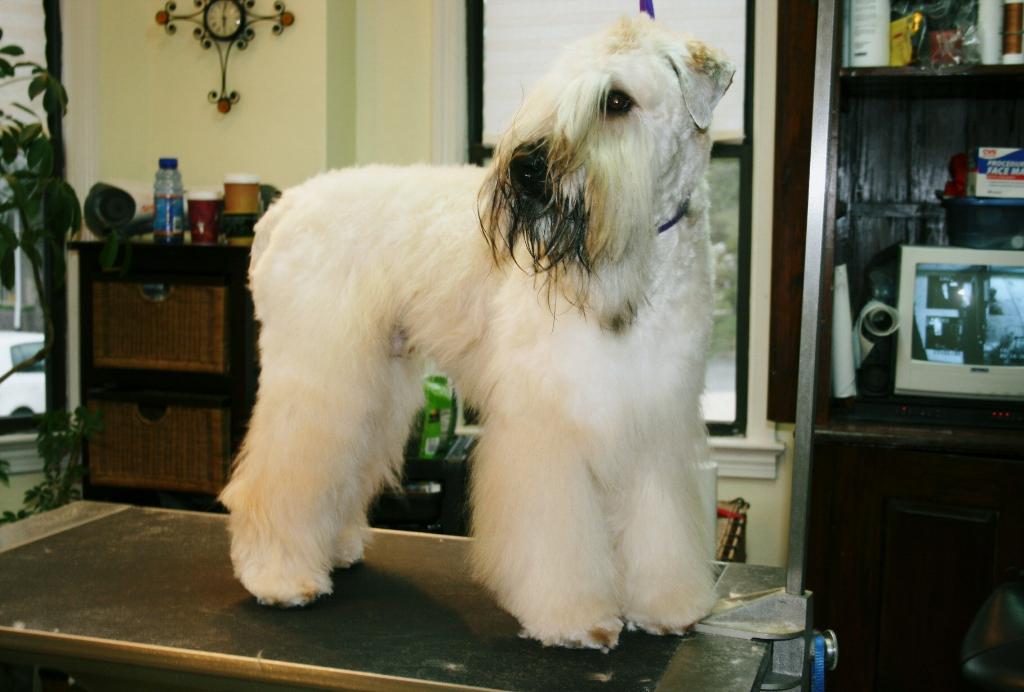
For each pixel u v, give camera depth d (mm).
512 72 3738
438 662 1621
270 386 1940
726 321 3637
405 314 1933
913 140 3270
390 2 3764
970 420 2906
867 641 2838
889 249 3211
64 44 3584
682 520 1733
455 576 2080
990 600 1848
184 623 1799
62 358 3693
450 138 3727
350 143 3811
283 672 1608
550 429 1626
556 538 1643
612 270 1575
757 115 3457
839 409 3049
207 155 3738
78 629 1768
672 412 1662
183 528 2391
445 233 1860
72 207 3004
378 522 2904
